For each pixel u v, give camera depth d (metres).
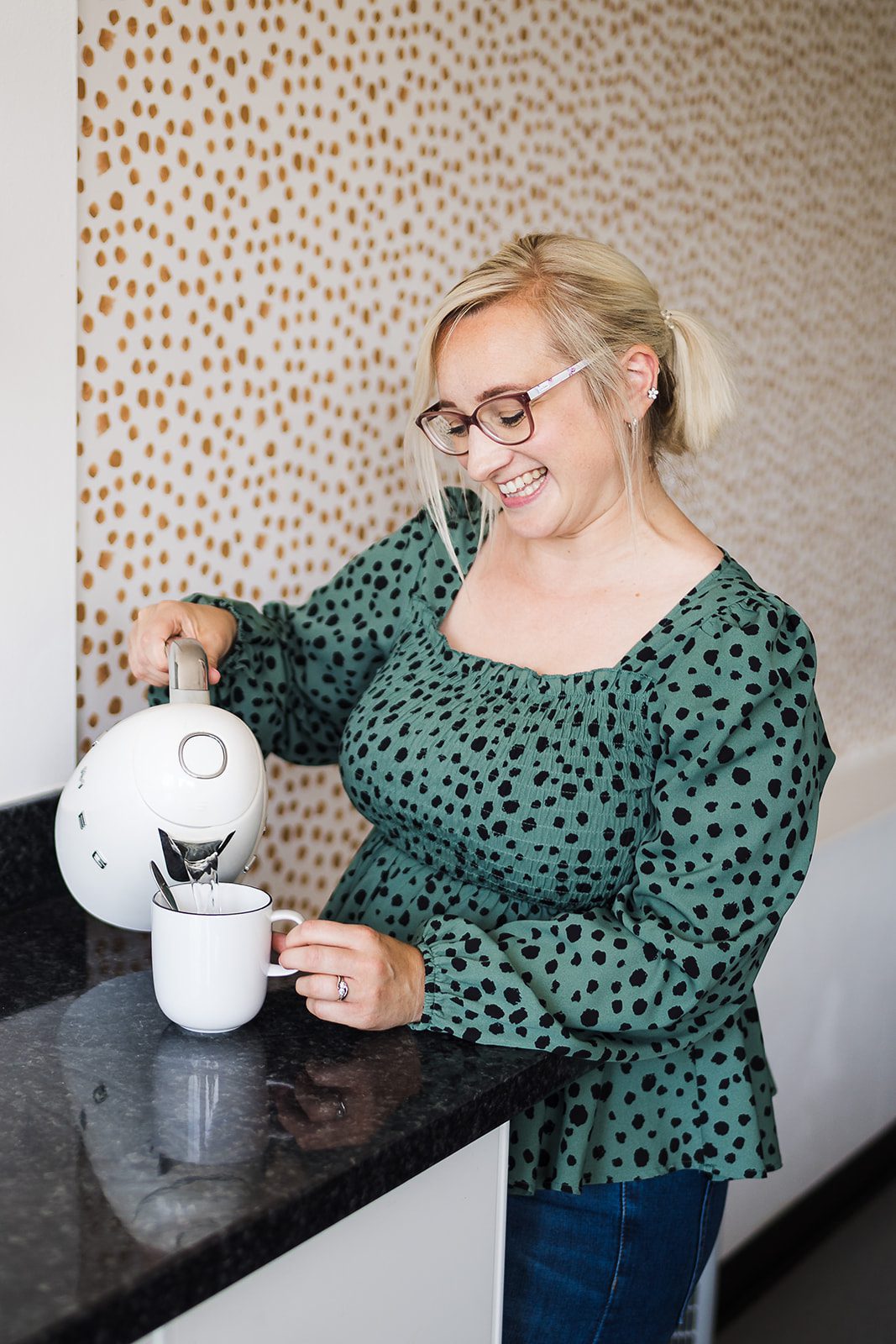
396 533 1.41
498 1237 1.02
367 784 1.22
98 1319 0.67
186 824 1.04
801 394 2.56
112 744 1.08
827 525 2.74
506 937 1.04
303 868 1.70
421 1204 0.92
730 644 1.07
